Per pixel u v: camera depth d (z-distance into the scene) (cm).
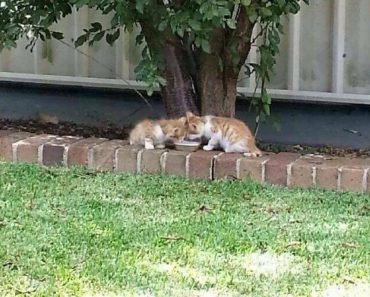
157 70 498
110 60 602
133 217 398
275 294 305
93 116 614
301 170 455
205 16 443
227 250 352
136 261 338
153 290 309
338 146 569
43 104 625
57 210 407
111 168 488
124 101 605
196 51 518
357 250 353
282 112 577
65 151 495
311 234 373
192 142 487
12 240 361
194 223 388
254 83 570
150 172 481
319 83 568
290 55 568
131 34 589
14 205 414
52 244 356
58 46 613
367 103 557
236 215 403
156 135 488
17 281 317
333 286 314
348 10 555
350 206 420
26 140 510
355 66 559
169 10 475
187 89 521
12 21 512
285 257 345
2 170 480
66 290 308
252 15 477
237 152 479
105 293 306
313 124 573
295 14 539
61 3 516
